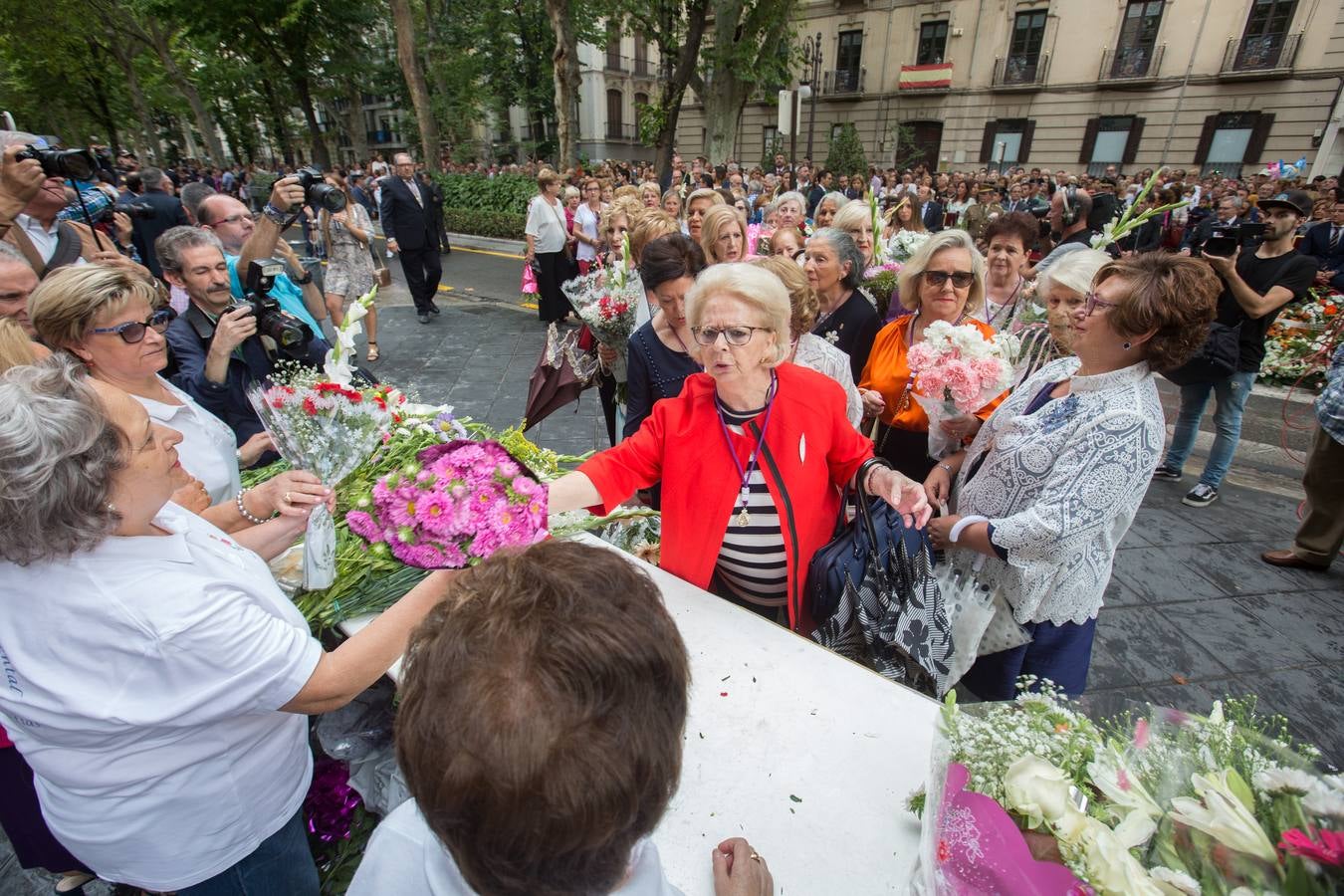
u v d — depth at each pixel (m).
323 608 1.59
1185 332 1.51
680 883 1.00
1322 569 3.41
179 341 2.56
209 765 1.13
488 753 0.57
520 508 1.11
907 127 27.20
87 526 0.92
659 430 1.74
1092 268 2.26
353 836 1.81
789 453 1.66
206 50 25.23
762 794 1.13
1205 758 0.86
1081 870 0.76
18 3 24.47
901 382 2.68
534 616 0.61
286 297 3.57
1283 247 3.63
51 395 0.92
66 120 35.81
